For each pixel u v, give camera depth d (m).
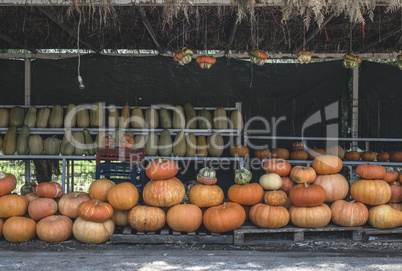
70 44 7.64
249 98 8.18
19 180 9.07
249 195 5.09
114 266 4.05
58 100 7.91
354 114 8.02
